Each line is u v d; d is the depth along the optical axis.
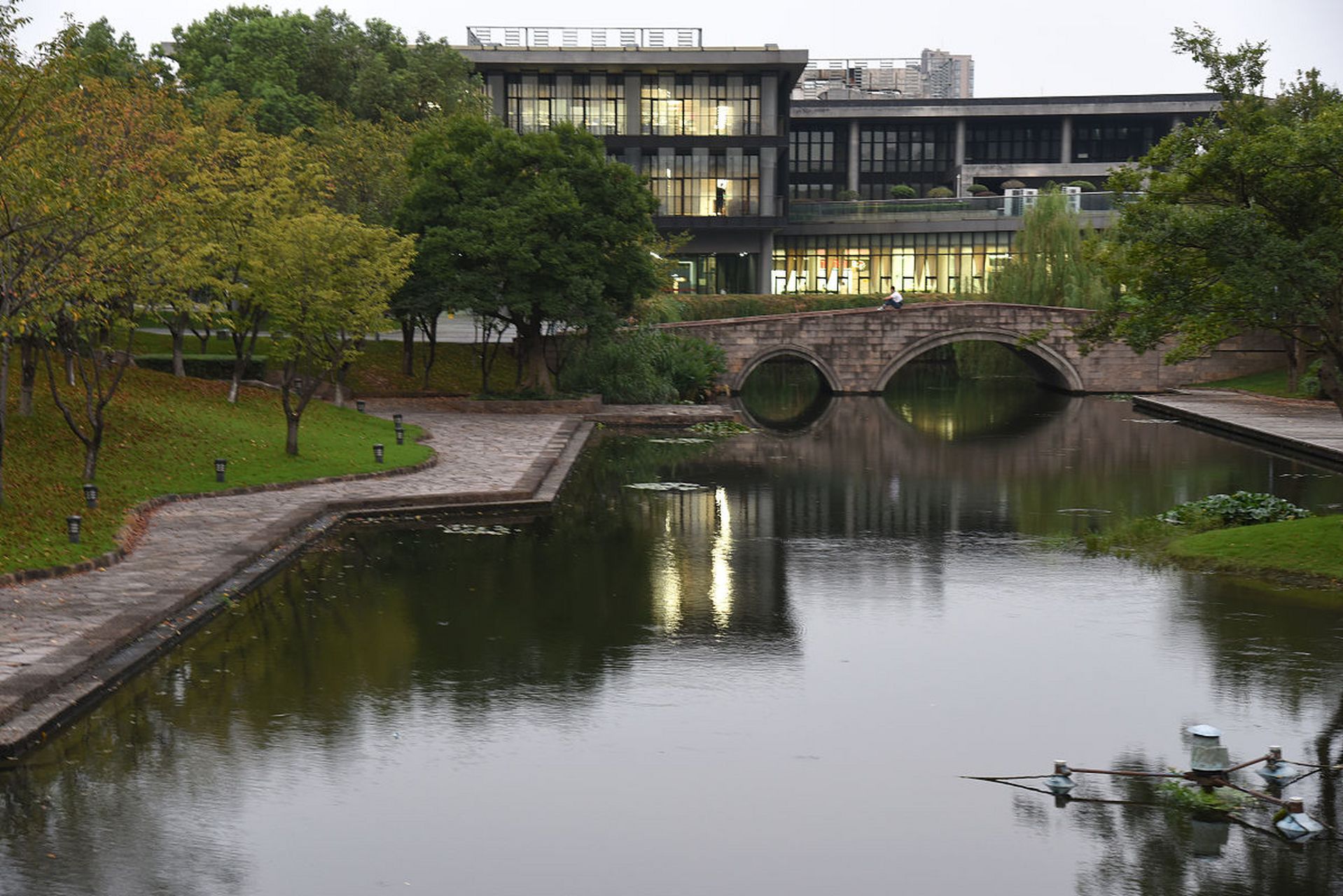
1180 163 24.25
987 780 13.91
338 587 22.78
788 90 101.88
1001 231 103.25
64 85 23.77
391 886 11.30
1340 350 23.22
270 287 34.25
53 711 15.08
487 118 83.25
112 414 34.72
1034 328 72.44
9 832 12.23
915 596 22.69
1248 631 19.94
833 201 114.81
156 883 11.26
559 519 30.52
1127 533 28.67
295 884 11.30
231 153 42.12
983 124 126.88
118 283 26.83
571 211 51.25
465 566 24.88
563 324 65.44
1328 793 13.65
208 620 20.12
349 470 34.38
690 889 11.35
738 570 24.86
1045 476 39.12
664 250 73.62
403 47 89.94
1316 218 22.94
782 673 17.78
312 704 16.11
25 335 29.92
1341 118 22.09
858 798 13.40
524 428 47.69
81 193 23.39
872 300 91.19
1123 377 73.25
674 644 19.25
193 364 48.00
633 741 14.94
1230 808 13.27
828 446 47.28
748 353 70.81
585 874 11.61
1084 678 17.58
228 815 12.71
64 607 19.23
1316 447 43.28
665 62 94.94
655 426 53.28
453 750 14.58
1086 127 126.81
